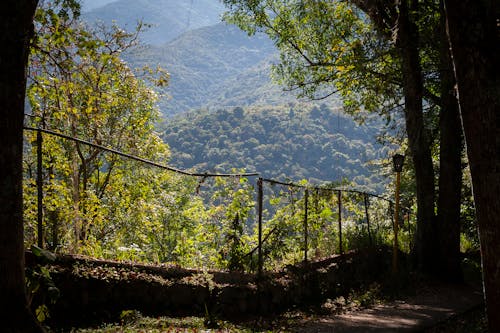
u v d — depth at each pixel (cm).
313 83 1823
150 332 654
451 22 637
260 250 959
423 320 887
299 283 991
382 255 1358
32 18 472
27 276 552
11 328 452
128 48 1753
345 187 1348
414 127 1401
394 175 2508
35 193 1261
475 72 622
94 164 1889
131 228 1712
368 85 1532
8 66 452
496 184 616
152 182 2059
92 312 698
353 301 1033
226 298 860
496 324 624
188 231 1952
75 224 1273
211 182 1127
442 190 1404
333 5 1723
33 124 1436
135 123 1925
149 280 775
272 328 793
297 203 1169
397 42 1380
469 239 2138
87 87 1341
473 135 629
